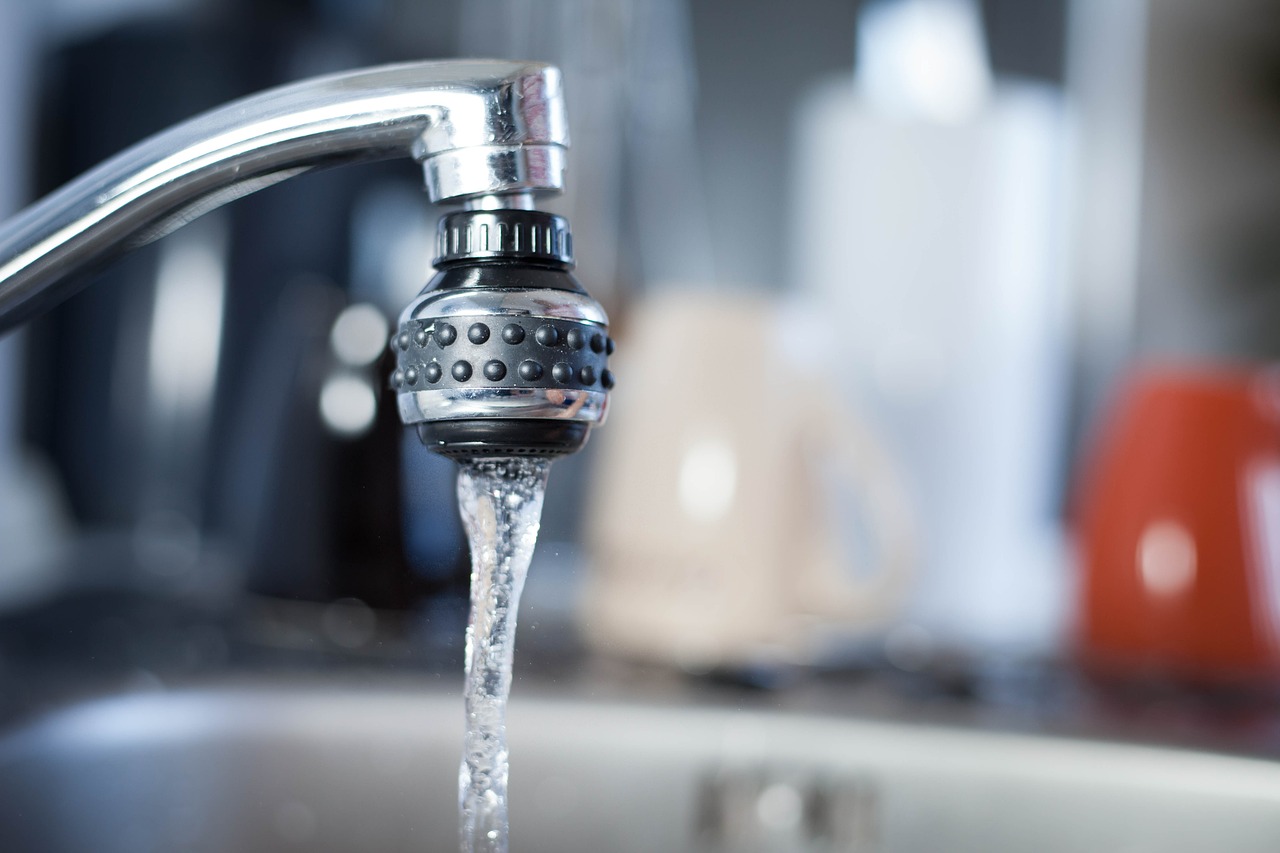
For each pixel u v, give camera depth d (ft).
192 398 4.29
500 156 1.54
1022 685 2.75
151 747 2.28
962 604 4.09
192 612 3.11
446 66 1.56
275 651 2.67
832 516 2.93
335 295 2.97
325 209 4.41
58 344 4.33
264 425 3.09
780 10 5.38
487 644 1.64
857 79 5.37
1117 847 2.27
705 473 2.80
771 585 2.79
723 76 5.39
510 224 1.55
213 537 4.22
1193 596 3.11
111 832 2.23
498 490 1.63
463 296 1.54
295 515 2.82
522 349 1.53
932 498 4.08
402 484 2.79
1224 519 3.11
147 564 4.08
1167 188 5.92
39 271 1.60
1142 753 2.28
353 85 1.57
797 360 2.89
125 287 4.27
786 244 5.39
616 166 4.42
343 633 2.76
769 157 5.39
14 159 4.42
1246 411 3.16
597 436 3.37
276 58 4.41
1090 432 5.84
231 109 1.59
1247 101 5.95
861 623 3.06
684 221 5.19
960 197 4.15
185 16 4.31
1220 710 2.54
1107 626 3.23
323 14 4.53
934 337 4.15
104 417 4.31
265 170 1.58
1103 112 5.87
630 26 4.70
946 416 4.11
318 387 2.89
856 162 4.23
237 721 2.35
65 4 4.38
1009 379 4.21
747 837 2.39
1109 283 5.90
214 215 4.25
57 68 4.41
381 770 2.37
